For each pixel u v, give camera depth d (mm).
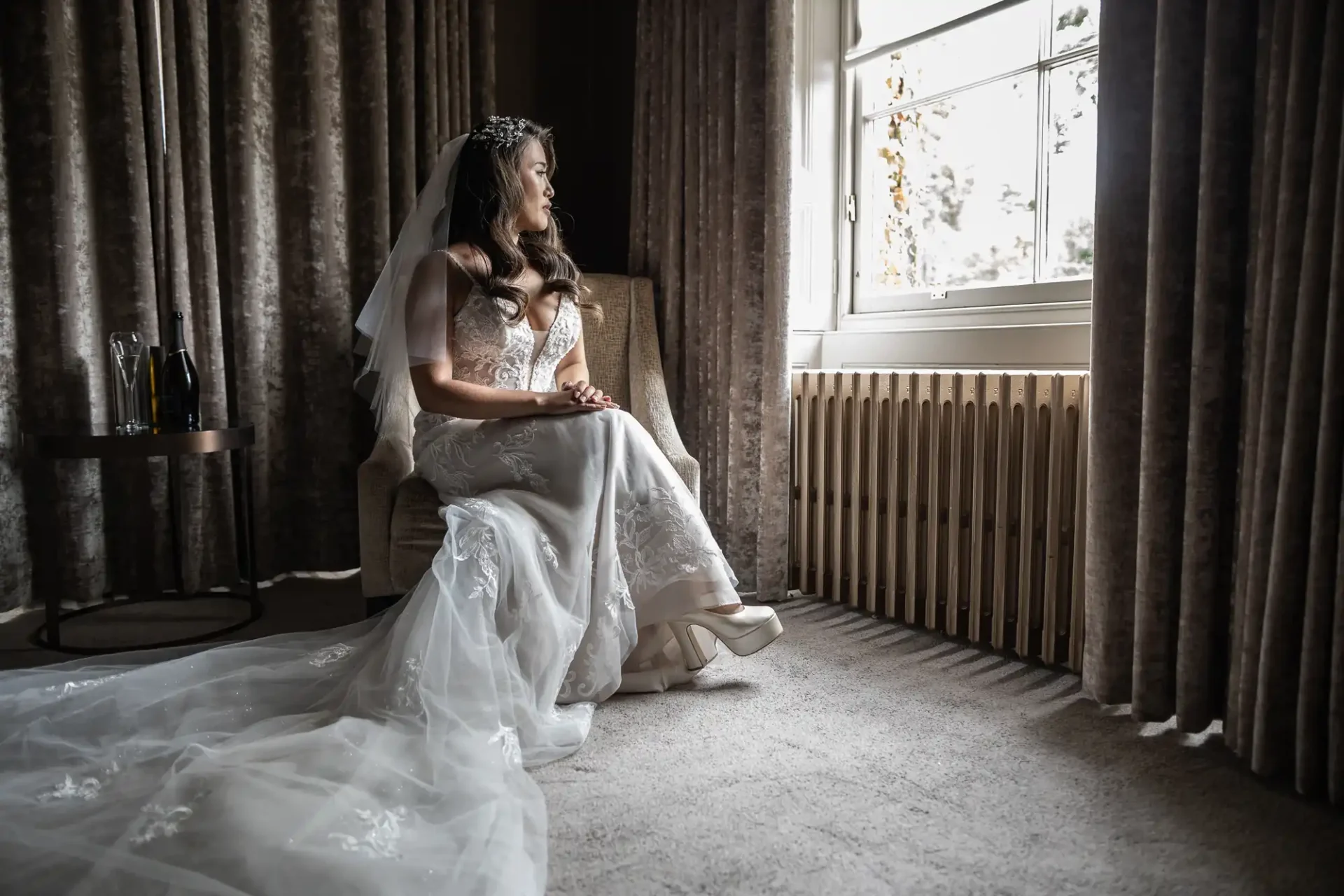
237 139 2670
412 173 2936
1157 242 1653
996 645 2180
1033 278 2451
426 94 2943
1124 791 1469
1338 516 1405
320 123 2803
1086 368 2188
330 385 2904
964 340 2502
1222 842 1308
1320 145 1406
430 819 1233
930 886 1190
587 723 1709
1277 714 1495
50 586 2238
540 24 3320
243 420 2754
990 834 1326
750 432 2682
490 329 2070
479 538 1690
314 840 1134
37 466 2541
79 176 2484
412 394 2473
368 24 2838
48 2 2389
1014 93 2498
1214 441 1609
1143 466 1707
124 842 1130
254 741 1423
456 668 1562
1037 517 2119
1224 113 1565
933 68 2707
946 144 2695
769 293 2582
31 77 2412
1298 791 1462
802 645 2271
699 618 1954
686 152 2850
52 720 1518
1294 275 1467
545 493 1873
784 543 2652
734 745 1651
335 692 1630
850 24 2908
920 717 1790
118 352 2416
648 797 1443
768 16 2527
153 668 1697
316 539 2945
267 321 2807
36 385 2510
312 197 2820
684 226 2912
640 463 1928
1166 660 1719
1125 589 1795
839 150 2951
